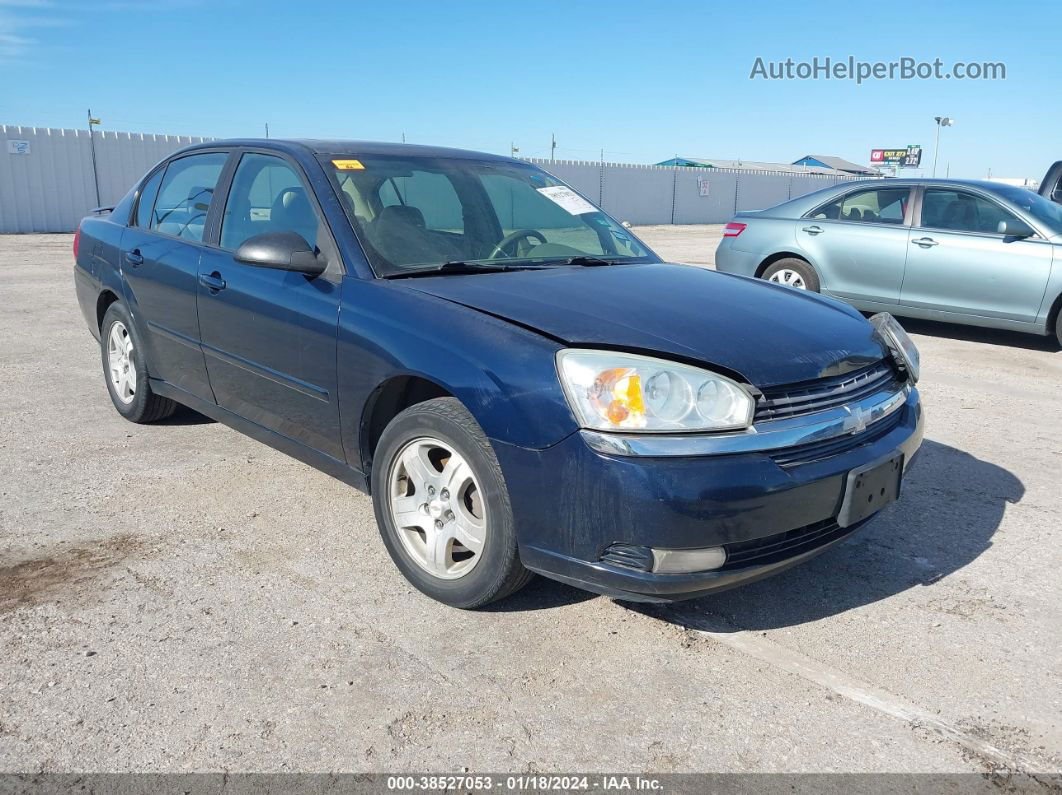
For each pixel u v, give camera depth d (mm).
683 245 18969
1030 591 3131
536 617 2883
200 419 5031
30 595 2951
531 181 4156
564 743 2260
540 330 2658
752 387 2510
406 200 3541
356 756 2191
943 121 37719
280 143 3811
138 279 4398
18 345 7008
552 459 2484
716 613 2943
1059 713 2428
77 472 4125
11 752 2174
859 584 3168
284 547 3371
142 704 2375
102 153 19469
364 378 3004
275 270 3475
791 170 61969
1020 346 7734
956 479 4270
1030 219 7328
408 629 2789
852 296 8180
